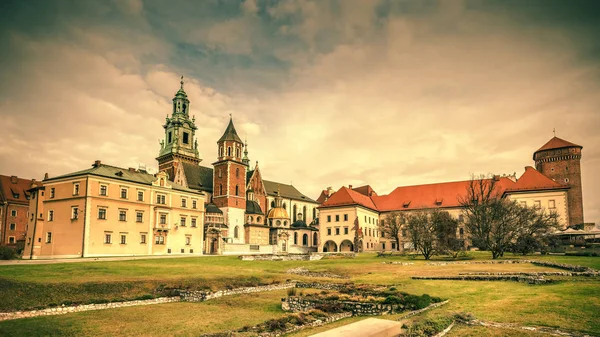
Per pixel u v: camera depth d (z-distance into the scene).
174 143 132.50
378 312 24.81
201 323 24.73
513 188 99.19
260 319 25.77
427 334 17.95
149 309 29.06
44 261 55.66
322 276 47.88
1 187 103.06
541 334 18.66
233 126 120.69
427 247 67.38
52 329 23.17
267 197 132.75
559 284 31.73
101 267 46.69
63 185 73.19
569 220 97.75
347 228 106.44
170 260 61.94
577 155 103.31
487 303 26.27
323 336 9.87
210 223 101.25
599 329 18.97
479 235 68.00
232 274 43.94
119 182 74.56
